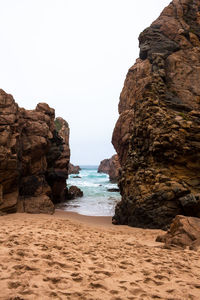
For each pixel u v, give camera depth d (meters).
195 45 19.33
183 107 15.38
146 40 21.97
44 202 16.48
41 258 4.30
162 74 17.27
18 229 7.43
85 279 3.58
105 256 5.10
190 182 12.38
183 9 21.52
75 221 12.65
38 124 18.70
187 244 6.97
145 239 8.93
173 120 13.54
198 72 17.30
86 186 43.44
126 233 10.26
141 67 24.25
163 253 5.98
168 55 19.02
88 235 8.20
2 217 12.04
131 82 27.31
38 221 10.91
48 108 21.92
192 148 12.74
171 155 13.12
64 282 3.37
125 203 14.28
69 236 7.27
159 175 12.78
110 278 3.77
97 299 2.92
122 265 4.52
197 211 11.28
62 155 26.41
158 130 13.60
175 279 4.02
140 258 5.28
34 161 18.36
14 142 14.78
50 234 7.02
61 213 16.72
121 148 27.95
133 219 13.13
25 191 16.95
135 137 16.08
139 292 3.34
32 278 3.34
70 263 4.29
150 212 12.30
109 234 9.38
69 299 2.86
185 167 12.99
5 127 14.43
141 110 15.62
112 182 52.84
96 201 25.23
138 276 4.02
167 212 11.79
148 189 13.09
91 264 4.44
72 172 86.69
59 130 43.66
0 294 2.72
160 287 3.63
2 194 13.75
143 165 14.64
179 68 17.89
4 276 3.24
